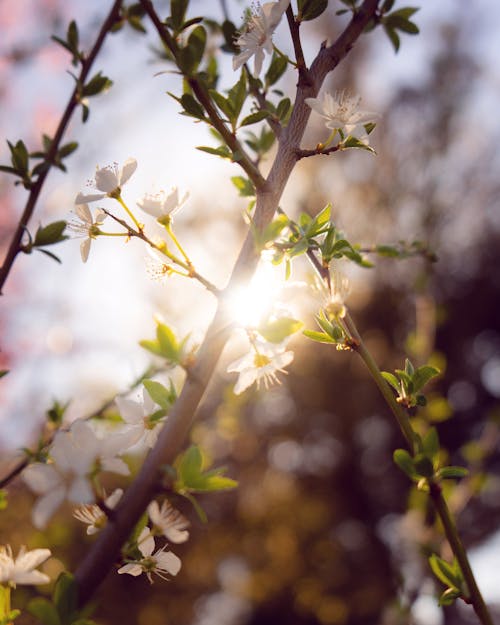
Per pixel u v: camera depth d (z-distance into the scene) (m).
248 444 2.65
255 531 2.79
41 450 0.43
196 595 2.47
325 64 0.33
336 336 0.34
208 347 0.27
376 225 2.48
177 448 0.26
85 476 0.27
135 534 0.29
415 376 0.34
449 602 0.33
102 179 0.32
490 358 3.12
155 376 0.47
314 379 2.99
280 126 0.35
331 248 0.36
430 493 0.33
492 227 2.99
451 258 3.01
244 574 2.78
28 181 0.43
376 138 2.61
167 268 0.31
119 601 2.14
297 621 2.84
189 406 0.27
